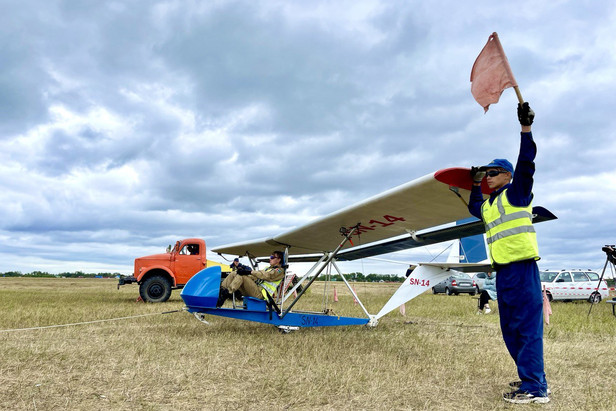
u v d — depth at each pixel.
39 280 39.03
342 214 5.58
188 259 12.67
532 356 3.00
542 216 4.11
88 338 5.45
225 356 4.40
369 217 5.66
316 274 6.59
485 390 3.29
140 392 3.09
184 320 7.57
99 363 3.99
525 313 3.03
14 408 2.69
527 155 2.86
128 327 6.54
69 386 3.21
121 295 15.94
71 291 19.20
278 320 6.21
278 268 6.32
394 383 3.42
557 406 2.87
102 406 2.77
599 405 2.89
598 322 8.10
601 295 15.49
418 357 4.54
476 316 9.41
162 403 2.86
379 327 7.14
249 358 4.29
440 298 16.86
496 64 2.95
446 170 3.77
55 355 4.27
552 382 3.57
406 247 7.07
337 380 3.46
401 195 4.63
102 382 3.35
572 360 4.48
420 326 7.43
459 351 4.90
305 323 6.39
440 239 6.12
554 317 8.98
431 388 3.33
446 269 7.39
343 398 3.03
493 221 3.23
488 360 4.34
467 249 11.71
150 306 10.46
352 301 12.98
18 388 3.13
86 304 10.88
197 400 2.93
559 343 5.56
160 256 12.59
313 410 2.77
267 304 6.12
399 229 6.14
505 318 3.19
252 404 2.87
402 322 8.10
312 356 4.47
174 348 4.81
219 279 6.04
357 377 3.59
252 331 6.37
